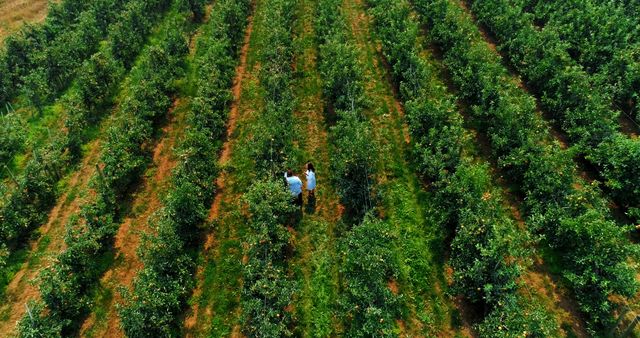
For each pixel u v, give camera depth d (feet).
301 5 136.15
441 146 76.64
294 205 71.10
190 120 89.66
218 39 111.65
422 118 82.07
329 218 75.20
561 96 86.22
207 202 78.89
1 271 69.92
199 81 99.25
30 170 78.59
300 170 83.71
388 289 60.49
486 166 73.10
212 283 67.21
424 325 60.64
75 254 65.51
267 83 98.58
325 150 87.56
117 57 112.57
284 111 88.07
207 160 79.41
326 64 98.68
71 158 87.61
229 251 71.36
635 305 60.34
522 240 62.80
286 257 69.67
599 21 104.01
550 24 106.11
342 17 119.24
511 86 88.53
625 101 91.25
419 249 69.21
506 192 77.25
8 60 106.83
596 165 78.38
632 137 84.99
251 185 74.69
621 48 96.68
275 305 59.88
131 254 71.72
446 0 111.96
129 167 79.20
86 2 128.98
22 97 104.22
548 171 70.28
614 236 58.75
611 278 57.52
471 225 61.00
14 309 65.72
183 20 129.29
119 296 66.18
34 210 77.05
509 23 105.50
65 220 77.77
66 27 120.98
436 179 75.72
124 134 84.33
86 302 63.77
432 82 97.60
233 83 106.11
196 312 63.98
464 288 61.00
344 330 60.64
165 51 108.99
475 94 92.12
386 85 102.58
